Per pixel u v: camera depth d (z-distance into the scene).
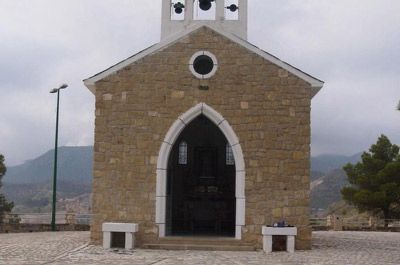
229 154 23.30
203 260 13.99
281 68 17.59
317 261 13.98
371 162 39.50
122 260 13.76
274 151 17.25
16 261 13.30
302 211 17.02
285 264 13.27
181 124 17.52
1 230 24.50
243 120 17.42
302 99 17.47
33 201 100.94
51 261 13.37
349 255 15.55
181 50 17.80
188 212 21.19
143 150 17.47
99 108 17.70
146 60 17.80
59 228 26.89
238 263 13.39
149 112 17.61
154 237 17.12
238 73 17.61
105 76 17.78
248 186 17.14
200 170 23.16
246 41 17.70
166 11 19.44
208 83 17.61
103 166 17.50
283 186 17.11
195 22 19.28
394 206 37.88
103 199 17.39
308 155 17.22
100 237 17.31
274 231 16.44
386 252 16.59
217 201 20.97
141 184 17.34
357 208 39.28
